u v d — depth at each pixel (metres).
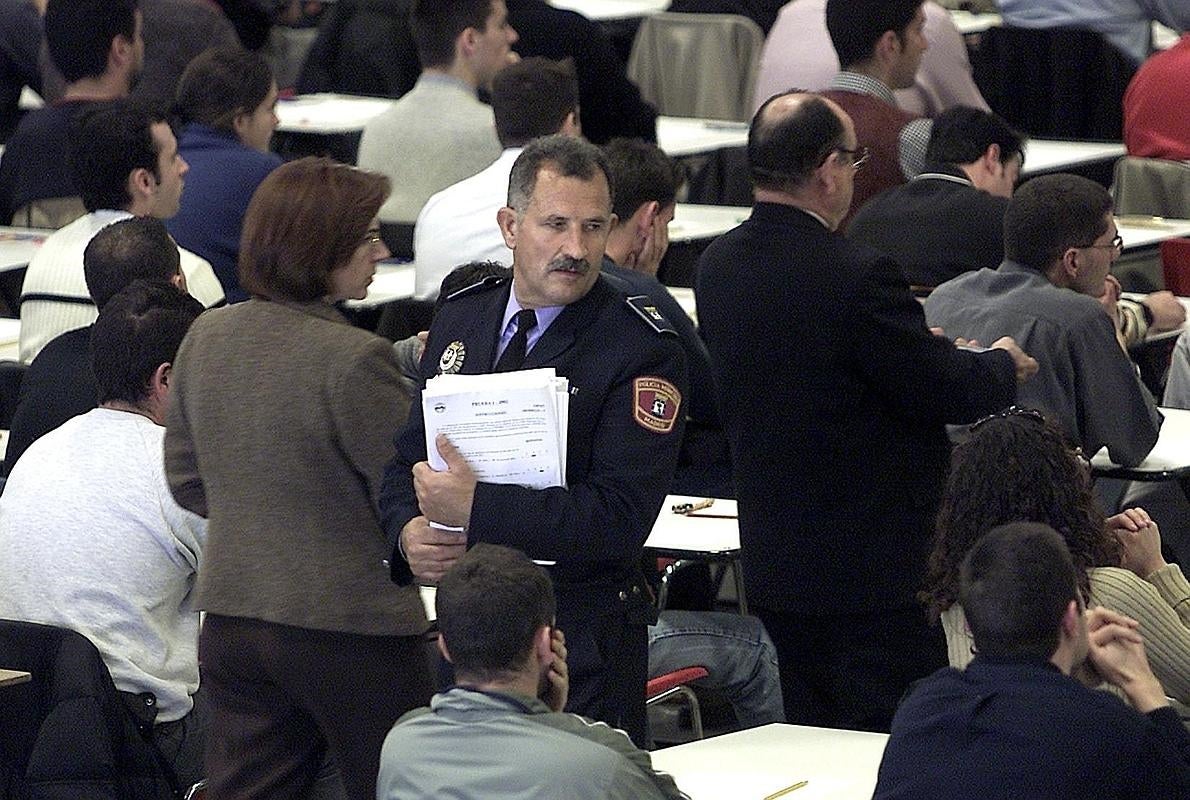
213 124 19.20
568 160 10.00
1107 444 13.70
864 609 12.26
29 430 13.96
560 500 9.86
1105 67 26.73
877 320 11.84
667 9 29.83
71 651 11.73
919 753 8.56
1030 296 13.73
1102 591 9.94
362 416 10.43
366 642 10.61
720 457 16.45
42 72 25.38
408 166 20.91
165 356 12.63
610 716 10.34
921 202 17.11
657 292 14.43
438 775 8.91
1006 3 27.20
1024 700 8.48
